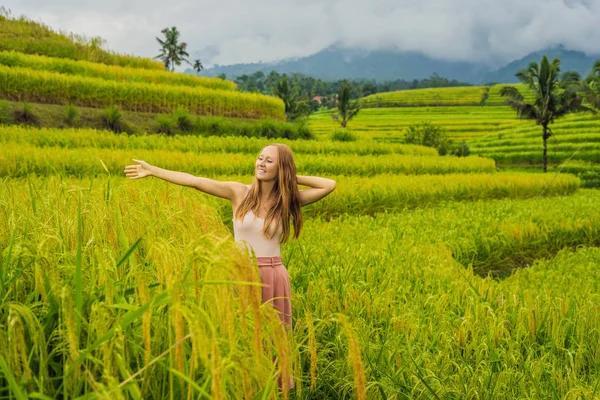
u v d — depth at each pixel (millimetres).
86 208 3395
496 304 6012
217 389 1709
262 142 27625
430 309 5391
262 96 37719
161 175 3895
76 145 21078
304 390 3590
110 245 3092
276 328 2123
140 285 2117
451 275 6973
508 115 110625
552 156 52281
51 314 2205
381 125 95875
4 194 3842
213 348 1730
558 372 4289
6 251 2686
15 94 27391
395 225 11836
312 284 5207
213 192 3883
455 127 87250
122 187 4141
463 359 4426
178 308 1777
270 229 3652
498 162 53938
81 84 29281
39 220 3312
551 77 41406
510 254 11938
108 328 2137
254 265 2195
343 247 7879
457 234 11188
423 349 4301
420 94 148000
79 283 2096
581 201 19031
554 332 5090
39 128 25156
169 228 3561
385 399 3410
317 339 4258
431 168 27375
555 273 9484
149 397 2225
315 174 19797
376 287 5879
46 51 36938
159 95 32188
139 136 25125
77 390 1944
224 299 2061
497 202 17953
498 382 3988
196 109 34125
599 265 10586
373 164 24859
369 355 4000
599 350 5004
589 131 61812
